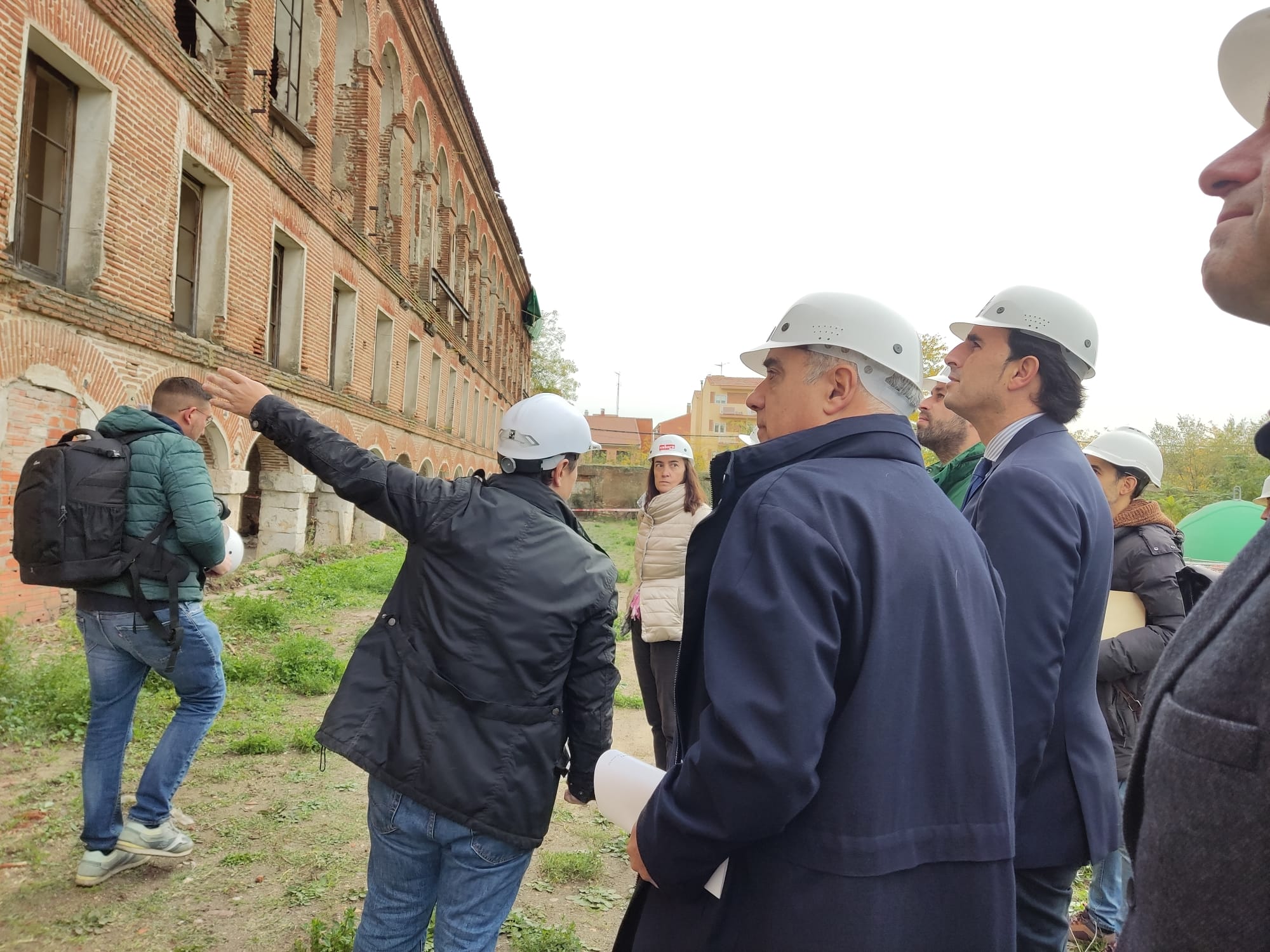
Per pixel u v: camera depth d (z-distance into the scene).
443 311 26.52
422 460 24.05
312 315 14.45
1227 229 1.03
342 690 2.21
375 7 17.22
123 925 3.15
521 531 2.22
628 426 83.06
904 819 1.36
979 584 1.55
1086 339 2.26
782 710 1.26
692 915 1.46
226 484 10.98
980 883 1.38
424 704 2.13
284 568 12.90
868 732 1.34
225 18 11.41
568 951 3.23
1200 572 2.96
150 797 3.46
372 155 17.61
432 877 2.28
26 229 7.61
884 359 1.62
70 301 7.48
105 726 3.34
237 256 11.32
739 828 1.28
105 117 8.16
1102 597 2.07
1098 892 3.35
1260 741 0.83
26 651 6.06
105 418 3.30
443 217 26.22
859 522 1.41
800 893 1.34
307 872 3.66
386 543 18.56
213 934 3.14
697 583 1.59
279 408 2.25
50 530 2.99
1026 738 1.83
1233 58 1.18
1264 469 20.20
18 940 2.99
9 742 4.73
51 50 7.39
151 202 9.02
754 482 1.56
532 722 2.17
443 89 23.06
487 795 2.10
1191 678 0.94
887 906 1.31
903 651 1.38
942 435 3.49
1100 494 2.13
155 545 3.14
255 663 6.80
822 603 1.33
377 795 2.20
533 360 75.12
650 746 6.01
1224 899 0.84
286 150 13.58
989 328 2.33
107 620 3.14
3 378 6.77
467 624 2.14
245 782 4.66
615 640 2.34
